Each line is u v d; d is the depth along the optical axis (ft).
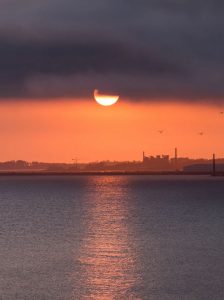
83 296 396.16
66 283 431.43
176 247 601.62
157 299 388.57
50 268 483.92
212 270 474.08
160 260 519.60
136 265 496.23
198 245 614.34
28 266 493.36
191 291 408.26
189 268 483.92
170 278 445.37
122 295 398.62
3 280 441.68
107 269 479.00
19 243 636.48
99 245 617.62
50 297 394.93
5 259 529.04
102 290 410.93
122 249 588.09
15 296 398.21
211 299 389.19
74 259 525.75
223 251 571.69
